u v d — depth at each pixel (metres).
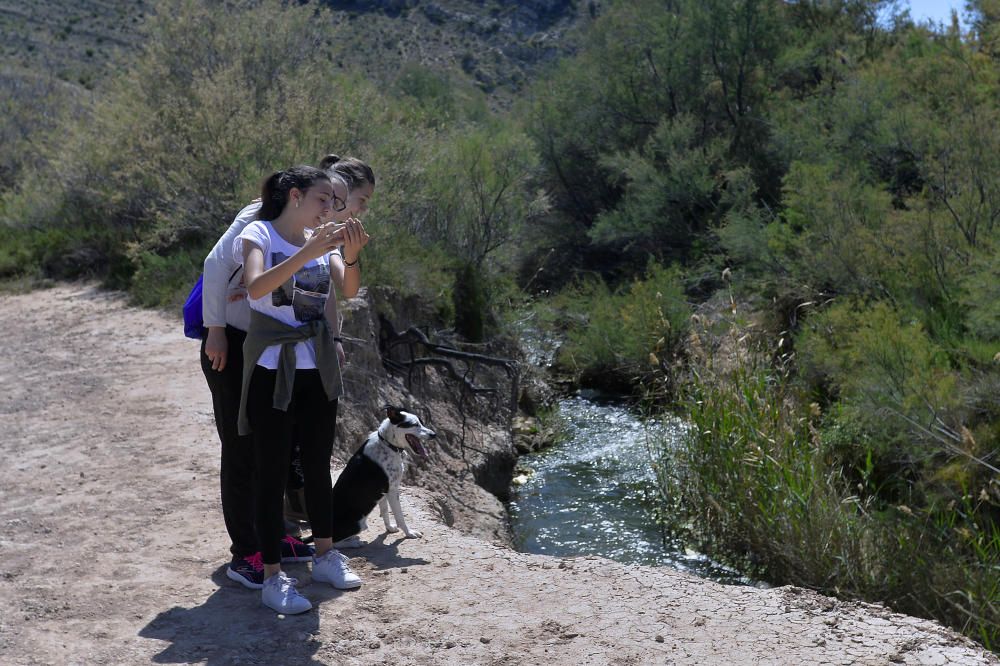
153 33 16.19
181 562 4.59
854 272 12.24
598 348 15.89
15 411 8.12
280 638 3.72
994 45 13.47
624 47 24.17
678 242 20.86
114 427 7.42
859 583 6.70
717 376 9.26
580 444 12.57
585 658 3.54
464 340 13.17
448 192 15.93
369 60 57.00
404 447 4.81
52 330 12.02
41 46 55.25
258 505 3.92
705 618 3.90
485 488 10.52
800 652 3.58
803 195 13.77
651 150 21.59
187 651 3.62
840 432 9.23
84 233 16.33
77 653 3.61
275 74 15.85
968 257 11.04
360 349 9.66
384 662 3.53
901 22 22.39
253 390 3.82
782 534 7.25
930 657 3.54
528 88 29.78
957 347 8.89
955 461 7.54
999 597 6.10
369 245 11.80
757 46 21.84
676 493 9.47
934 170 12.98
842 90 17.14
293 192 3.82
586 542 8.98
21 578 4.43
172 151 14.23
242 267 3.93
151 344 10.80
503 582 4.31
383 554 4.69
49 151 18.30
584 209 24.41
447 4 88.94
